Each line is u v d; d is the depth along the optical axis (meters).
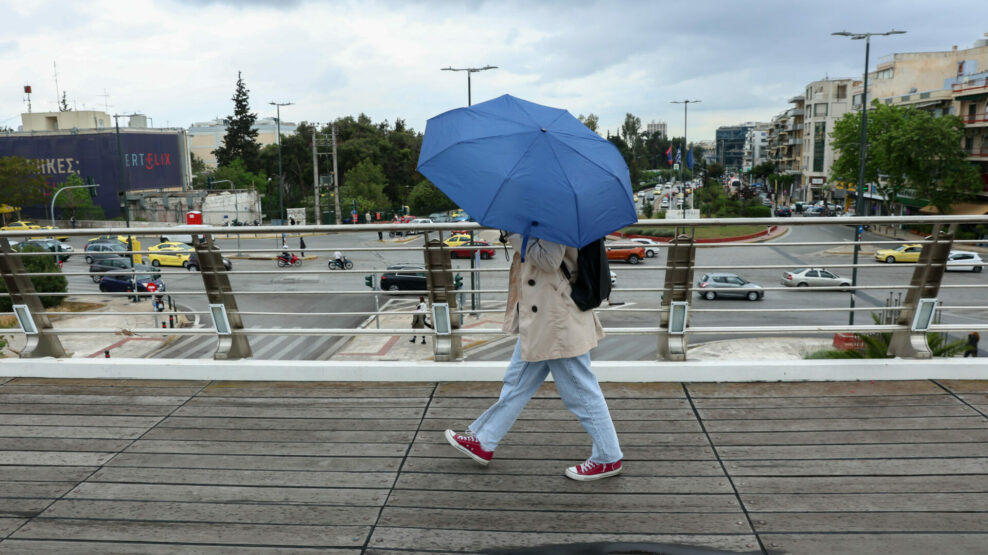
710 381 4.44
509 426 3.28
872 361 4.43
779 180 108.75
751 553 2.62
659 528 2.81
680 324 4.50
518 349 3.21
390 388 4.44
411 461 3.43
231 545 2.71
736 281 30.02
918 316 4.46
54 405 4.23
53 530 2.83
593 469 3.20
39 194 64.94
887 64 76.44
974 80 52.62
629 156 161.38
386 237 52.50
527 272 2.95
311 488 3.17
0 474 3.33
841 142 57.66
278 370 4.61
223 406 4.18
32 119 81.25
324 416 4.00
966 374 4.39
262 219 74.38
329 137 96.38
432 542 2.72
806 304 29.34
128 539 2.75
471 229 4.20
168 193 71.44
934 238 4.24
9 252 4.66
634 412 4.00
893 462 3.34
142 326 23.73
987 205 49.53
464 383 4.50
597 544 2.70
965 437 3.60
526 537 2.75
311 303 30.36
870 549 2.63
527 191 2.53
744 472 3.27
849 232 49.94
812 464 3.34
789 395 4.21
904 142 51.38
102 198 70.81
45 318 4.96
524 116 2.81
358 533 2.79
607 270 2.99
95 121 81.44
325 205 73.00
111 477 3.29
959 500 2.98
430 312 4.59
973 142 53.56
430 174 2.74
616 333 4.52
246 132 96.94
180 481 3.24
